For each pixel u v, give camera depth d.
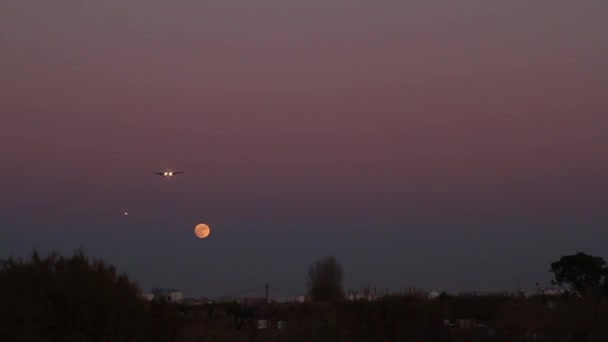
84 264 45.88
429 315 68.38
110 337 43.38
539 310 71.56
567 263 111.88
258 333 66.00
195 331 61.47
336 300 69.31
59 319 41.88
